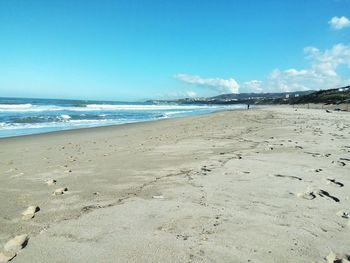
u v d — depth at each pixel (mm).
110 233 3471
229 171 6176
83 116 32094
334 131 13703
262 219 3818
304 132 13242
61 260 2928
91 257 2973
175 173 6133
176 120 25891
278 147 9125
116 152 9023
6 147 10914
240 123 19781
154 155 8188
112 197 4695
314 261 2891
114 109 52656
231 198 4574
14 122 22750
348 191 4898
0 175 6230
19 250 3121
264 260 2904
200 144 10094
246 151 8531
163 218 3865
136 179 5727
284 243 3227
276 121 21516
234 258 2939
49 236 3414
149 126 20344
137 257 2959
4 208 4277
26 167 7066
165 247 3145
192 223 3711
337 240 3293
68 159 8055
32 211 4090
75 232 3502
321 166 6543
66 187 5242
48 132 16641
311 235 3402
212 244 3203
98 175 6066
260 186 5145
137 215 3963
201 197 4625
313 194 4750
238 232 3471
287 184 5250
